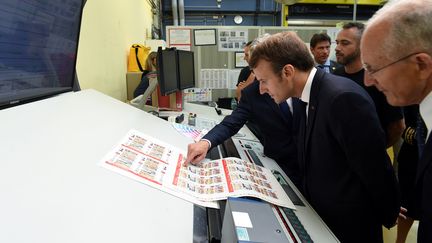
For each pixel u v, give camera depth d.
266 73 0.99
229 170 0.99
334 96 0.87
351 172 0.94
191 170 0.99
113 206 0.63
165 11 7.98
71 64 1.29
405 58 0.65
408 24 0.63
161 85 1.91
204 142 1.17
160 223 0.64
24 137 0.71
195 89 3.43
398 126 1.69
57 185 0.62
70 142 0.80
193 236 0.66
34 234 0.49
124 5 3.43
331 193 0.97
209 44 3.37
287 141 1.42
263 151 1.48
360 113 0.84
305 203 0.90
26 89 0.94
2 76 0.81
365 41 0.71
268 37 1.01
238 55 3.41
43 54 1.03
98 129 0.98
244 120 1.45
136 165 0.86
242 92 1.53
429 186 0.66
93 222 0.56
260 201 0.81
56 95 1.14
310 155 1.02
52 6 1.05
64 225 0.53
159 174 0.86
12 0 0.82
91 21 2.10
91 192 0.65
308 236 0.69
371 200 0.96
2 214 0.49
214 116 2.41
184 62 2.62
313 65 1.00
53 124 0.84
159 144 1.11
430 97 0.67
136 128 1.18
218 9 7.82
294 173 1.38
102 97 1.36
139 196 0.71
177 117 1.97
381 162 0.88
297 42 0.98
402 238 2.03
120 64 3.16
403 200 1.74
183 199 0.77
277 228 0.68
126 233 0.57
